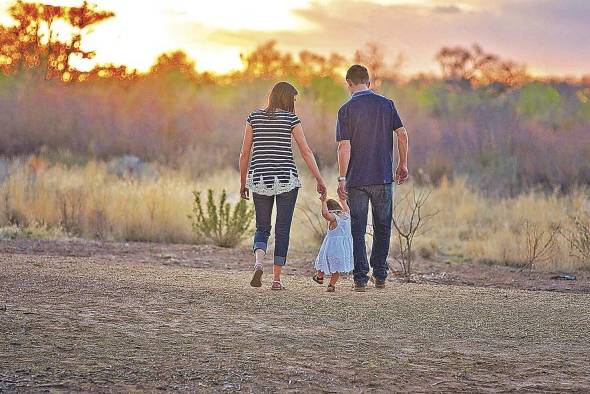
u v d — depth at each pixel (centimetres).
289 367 943
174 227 2356
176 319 1151
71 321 1112
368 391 878
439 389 890
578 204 2950
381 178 1464
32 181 2778
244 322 1148
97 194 2569
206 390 864
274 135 1420
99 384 872
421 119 4584
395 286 1541
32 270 1530
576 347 1076
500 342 1092
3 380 871
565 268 2050
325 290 1445
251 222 2470
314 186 3108
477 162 4094
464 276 1869
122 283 1412
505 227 2602
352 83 1493
